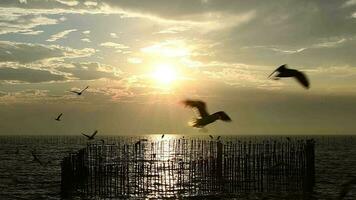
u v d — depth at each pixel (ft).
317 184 215.92
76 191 185.78
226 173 193.26
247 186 193.77
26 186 211.00
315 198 175.42
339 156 442.91
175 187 195.72
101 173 182.70
